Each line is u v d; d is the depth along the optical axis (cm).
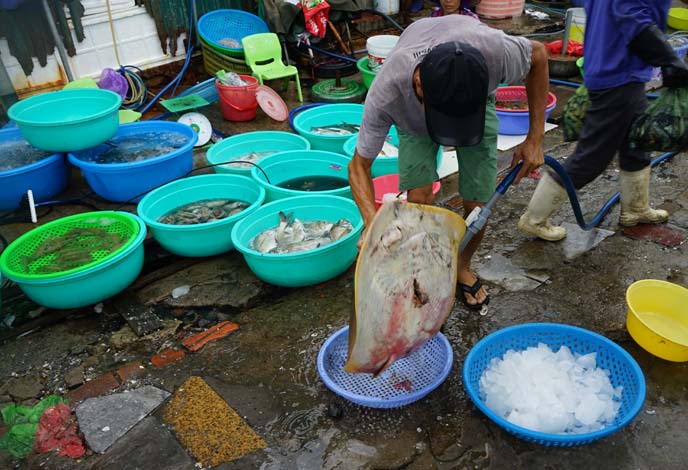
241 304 296
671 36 507
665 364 242
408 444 212
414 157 251
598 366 233
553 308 280
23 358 269
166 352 267
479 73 172
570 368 230
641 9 238
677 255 311
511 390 221
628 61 255
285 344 266
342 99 515
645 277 297
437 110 178
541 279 300
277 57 534
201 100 479
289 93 556
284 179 393
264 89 488
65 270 276
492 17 725
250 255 280
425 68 176
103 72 472
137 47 528
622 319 270
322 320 279
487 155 249
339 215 332
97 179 356
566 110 302
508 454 206
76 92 399
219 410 231
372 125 206
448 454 208
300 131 415
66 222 310
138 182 356
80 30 482
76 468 211
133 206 368
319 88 536
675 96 256
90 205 371
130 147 398
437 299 197
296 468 206
